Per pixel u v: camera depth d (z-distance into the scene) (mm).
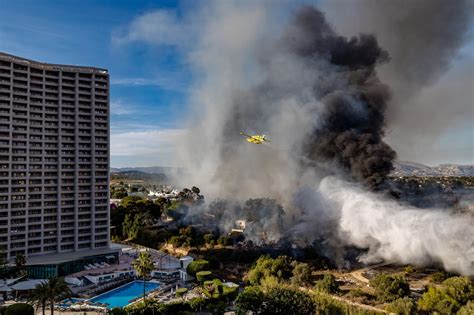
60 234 139750
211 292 102500
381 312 85875
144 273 98312
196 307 95000
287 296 86625
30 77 136375
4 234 127250
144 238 182250
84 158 146500
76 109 145000
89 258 135000
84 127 146750
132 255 154625
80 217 144875
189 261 135500
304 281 110000
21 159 132500
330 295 99625
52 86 141750
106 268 133375
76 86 145500
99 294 110250
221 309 89500
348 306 90125
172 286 117625
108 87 152500
